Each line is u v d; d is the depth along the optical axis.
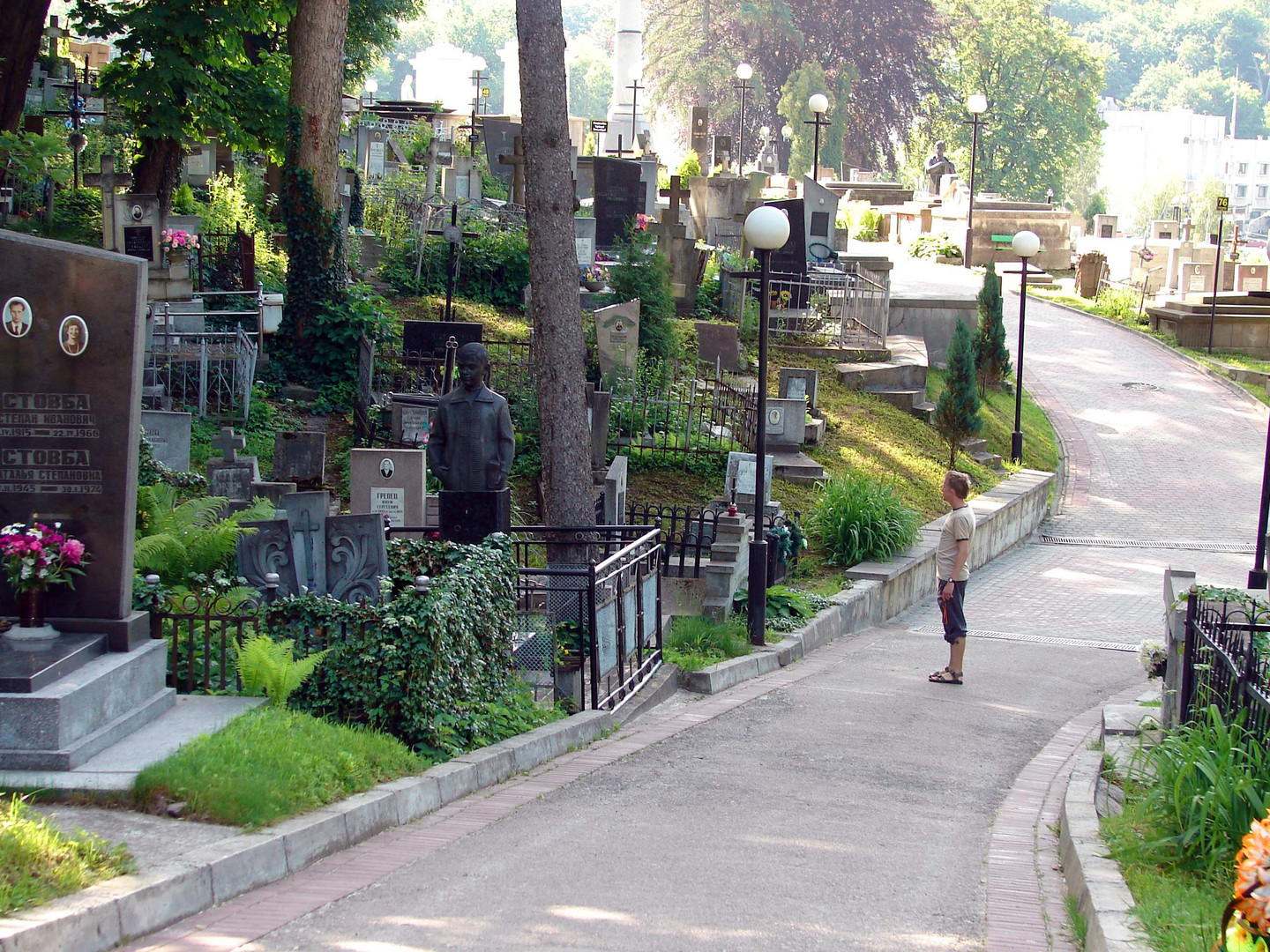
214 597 10.12
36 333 8.26
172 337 19.81
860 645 16.31
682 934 5.89
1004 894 6.77
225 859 6.31
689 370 24.44
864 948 5.83
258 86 28.06
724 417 22.20
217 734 7.81
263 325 21.48
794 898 6.48
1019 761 10.30
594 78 138.38
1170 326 42.78
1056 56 95.00
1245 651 8.11
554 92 14.76
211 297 21.94
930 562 21.08
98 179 26.28
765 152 73.38
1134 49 178.12
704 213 39.22
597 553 14.85
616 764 9.50
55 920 5.33
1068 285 51.19
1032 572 22.67
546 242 14.96
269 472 17.75
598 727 10.48
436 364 20.38
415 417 18.27
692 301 29.00
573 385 15.16
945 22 92.12
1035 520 26.33
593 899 6.34
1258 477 30.34
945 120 96.12
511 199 30.77
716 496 19.88
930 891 6.76
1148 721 10.21
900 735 11.02
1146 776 8.41
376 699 8.73
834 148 87.06
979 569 22.75
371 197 31.78
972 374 25.58
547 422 15.20
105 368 8.27
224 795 6.97
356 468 14.57
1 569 8.27
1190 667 9.16
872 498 19.94
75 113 29.80
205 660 9.16
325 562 10.80
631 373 21.53
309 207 21.81
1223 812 6.78
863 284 30.56
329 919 6.04
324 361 21.56
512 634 10.66
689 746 10.26
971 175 51.56
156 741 7.81
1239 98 172.12
